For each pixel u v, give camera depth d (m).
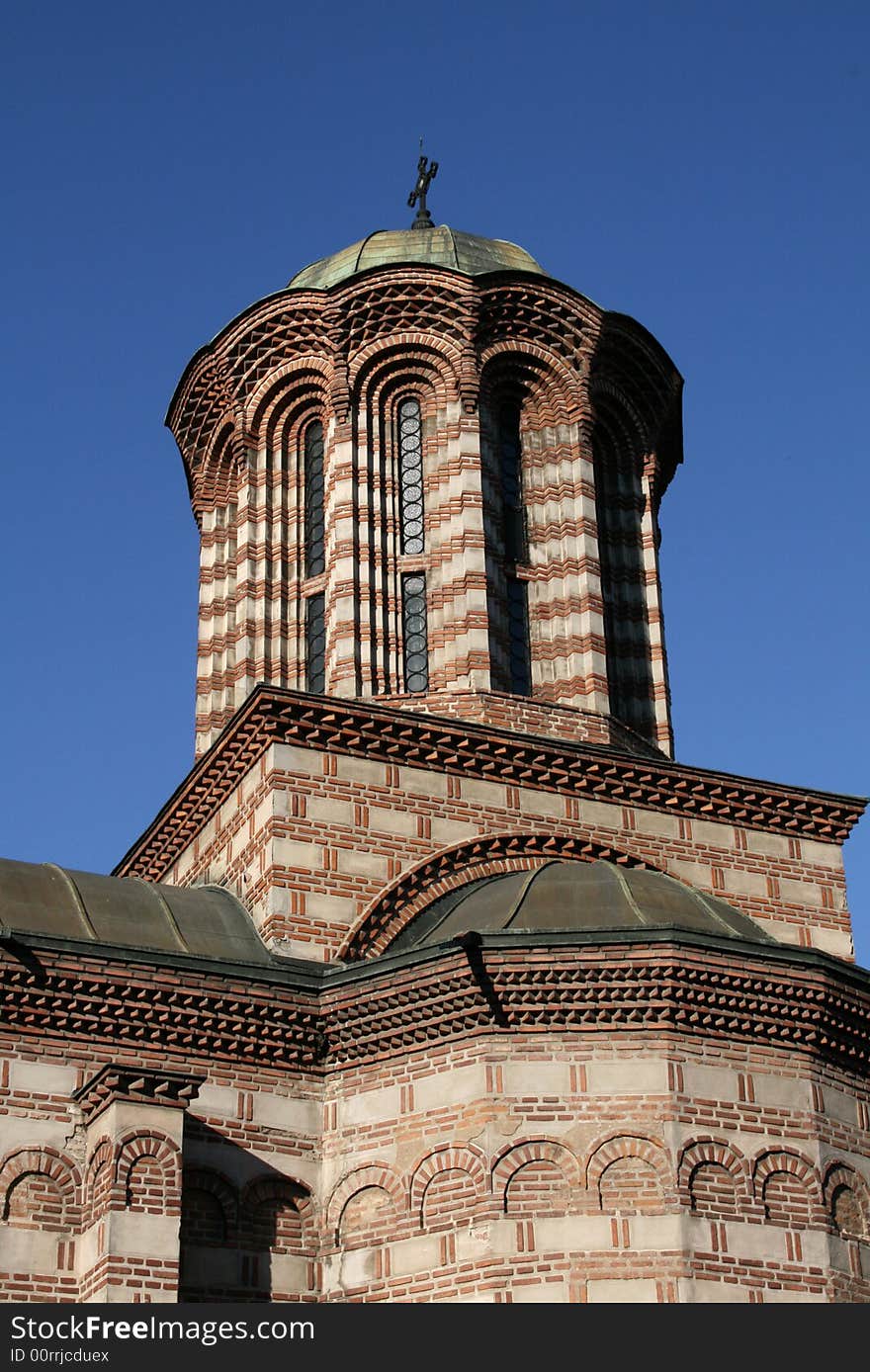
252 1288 27.88
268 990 29.50
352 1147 28.80
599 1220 26.67
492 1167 27.08
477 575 36.25
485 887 31.47
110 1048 28.61
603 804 35.41
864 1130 29.08
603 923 29.23
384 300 38.09
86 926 29.77
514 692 36.81
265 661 36.97
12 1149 27.41
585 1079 27.58
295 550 37.94
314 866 32.31
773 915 35.94
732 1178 27.36
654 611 39.12
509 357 38.66
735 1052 28.22
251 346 38.88
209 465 40.41
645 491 40.03
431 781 34.06
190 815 35.94
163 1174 26.77
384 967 29.08
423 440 38.06
